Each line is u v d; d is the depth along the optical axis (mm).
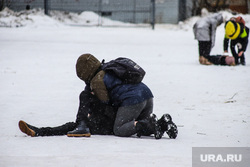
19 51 42031
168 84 23781
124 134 11891
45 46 46719
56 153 9461
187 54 43156
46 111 16969
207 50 34188
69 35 58625
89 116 12227
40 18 69188
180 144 10836
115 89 11867
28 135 11820
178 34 64688
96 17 78562
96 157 8984
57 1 78312
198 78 26219
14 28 64250
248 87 22469
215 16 34312
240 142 11242
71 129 12117
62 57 38156
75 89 22547
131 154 9359
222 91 21344
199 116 15594
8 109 17328
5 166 8133
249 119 14992
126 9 78375
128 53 42500
